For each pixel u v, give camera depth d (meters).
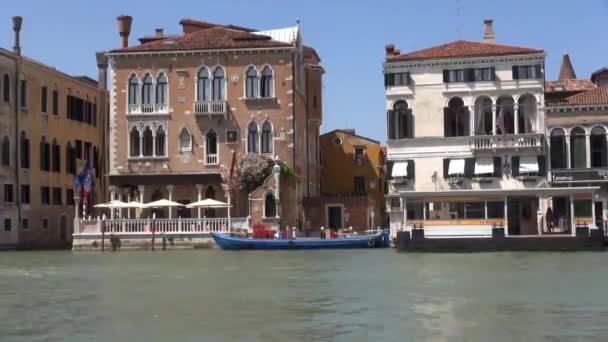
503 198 46.84
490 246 46.16
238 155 58.09
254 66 58.66
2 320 20.12
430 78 54.94
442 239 46.59
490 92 54.25
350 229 59.28
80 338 17.66
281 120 58.38
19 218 57.03
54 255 48.53
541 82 53.75
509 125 54.38
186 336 17.77
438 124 54.78
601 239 45.28
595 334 17.47
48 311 21.66
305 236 60.31
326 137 71.31
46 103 60.75
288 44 58.25
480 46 55.50
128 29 63.16
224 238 51.50
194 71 59.00
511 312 20.70
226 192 56.38
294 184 58.06
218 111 58.34
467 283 27.77
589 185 52.94
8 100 56.31
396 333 17.89
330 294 25.02
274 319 19.95
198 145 58.81
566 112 53.28
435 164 54.72
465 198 47.09
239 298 24.11
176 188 58.81
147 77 59.38
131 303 23.16
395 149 55.16
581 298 23.28
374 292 25.39
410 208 47.72
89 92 67.19
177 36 62.78
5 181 55.97
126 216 59.16
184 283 28.84
